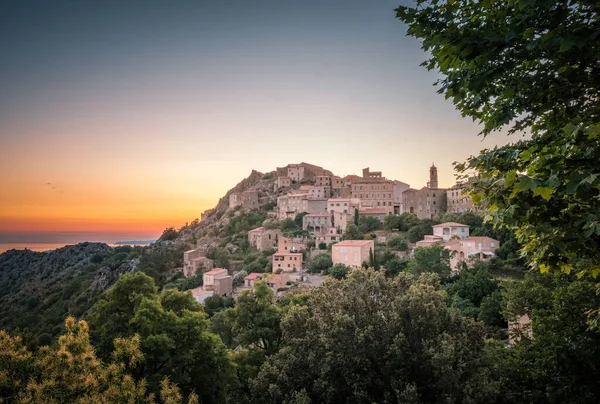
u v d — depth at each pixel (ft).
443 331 91.20
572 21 28.66
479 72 31.81
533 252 43.09
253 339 124.57
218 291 345.72
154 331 96.53
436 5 34.60
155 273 459.32
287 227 472.03
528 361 85.66
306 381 95.96
